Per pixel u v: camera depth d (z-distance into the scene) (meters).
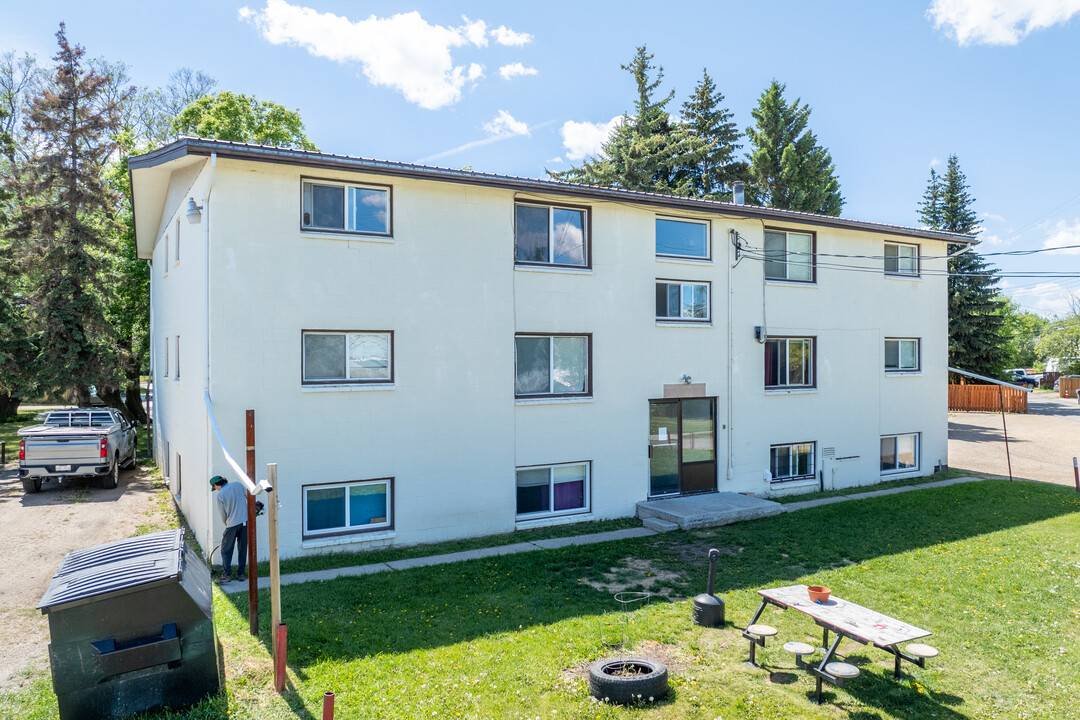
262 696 6.29
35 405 45.03
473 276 12.47
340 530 11.48
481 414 12.55
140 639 5.71
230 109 28.56
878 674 6.92
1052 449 25.12
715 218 15.35
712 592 8.37
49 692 6.40
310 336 11.27
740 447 15.70
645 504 14.03
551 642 7.58
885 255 18.45
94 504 14.91
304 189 11.24
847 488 17.34
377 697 6.30
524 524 13.10
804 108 36.44
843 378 17.38
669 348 14.72
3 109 28.19
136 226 18.55
